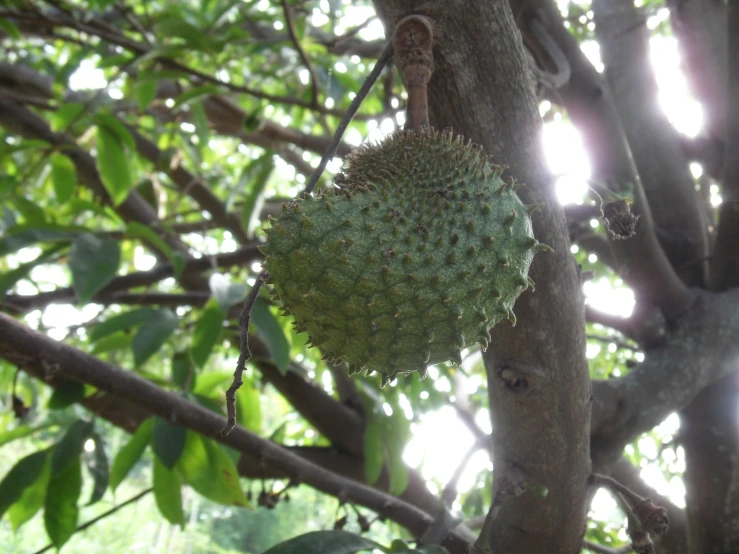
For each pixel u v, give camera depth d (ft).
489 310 4.64
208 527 55.06
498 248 4.63
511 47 5.24
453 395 14.26
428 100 5.42
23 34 16.11
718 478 8.43
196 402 9.50
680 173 9.70
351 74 14.64
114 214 14.23
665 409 7.64
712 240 10.57
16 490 8.82
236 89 11.26
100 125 12.17
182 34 11.23
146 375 11.71
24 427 9.79
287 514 56.85
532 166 5.40
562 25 8.48
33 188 16.53
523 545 6.61
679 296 8.48
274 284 4.73
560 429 6.07
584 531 6.73
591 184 5.42
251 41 11.50
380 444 12.27
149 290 17.95
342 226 4.49
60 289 12.17
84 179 14.11
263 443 9.04
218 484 9.09
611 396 7.26
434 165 4.83
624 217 5.37
